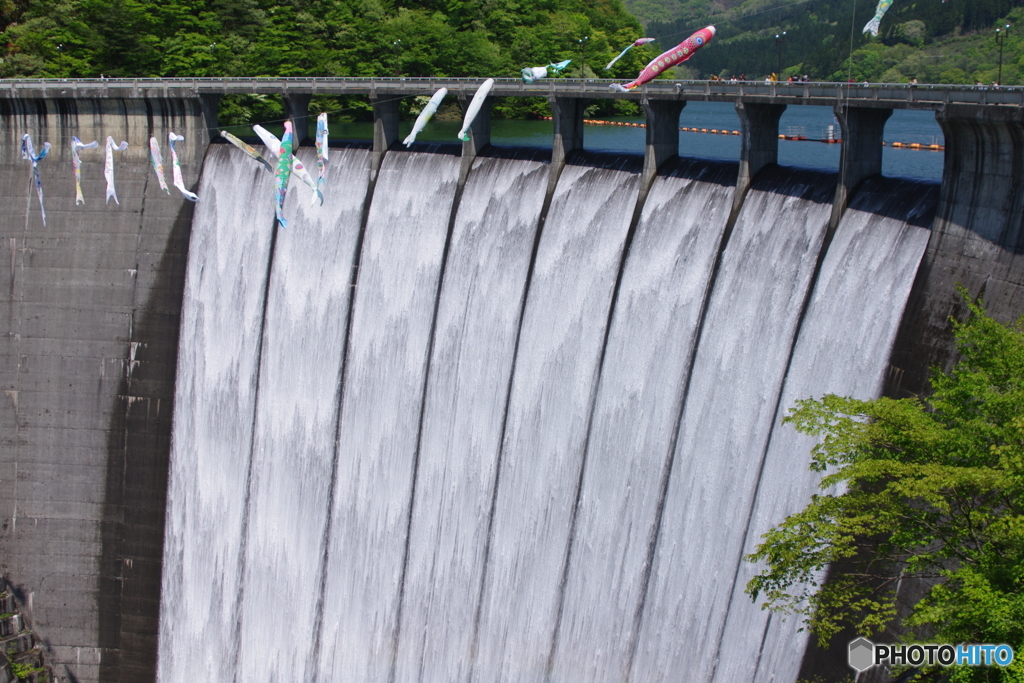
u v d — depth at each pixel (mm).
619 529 51219
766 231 48562
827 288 45500
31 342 65812
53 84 67312
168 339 64562
